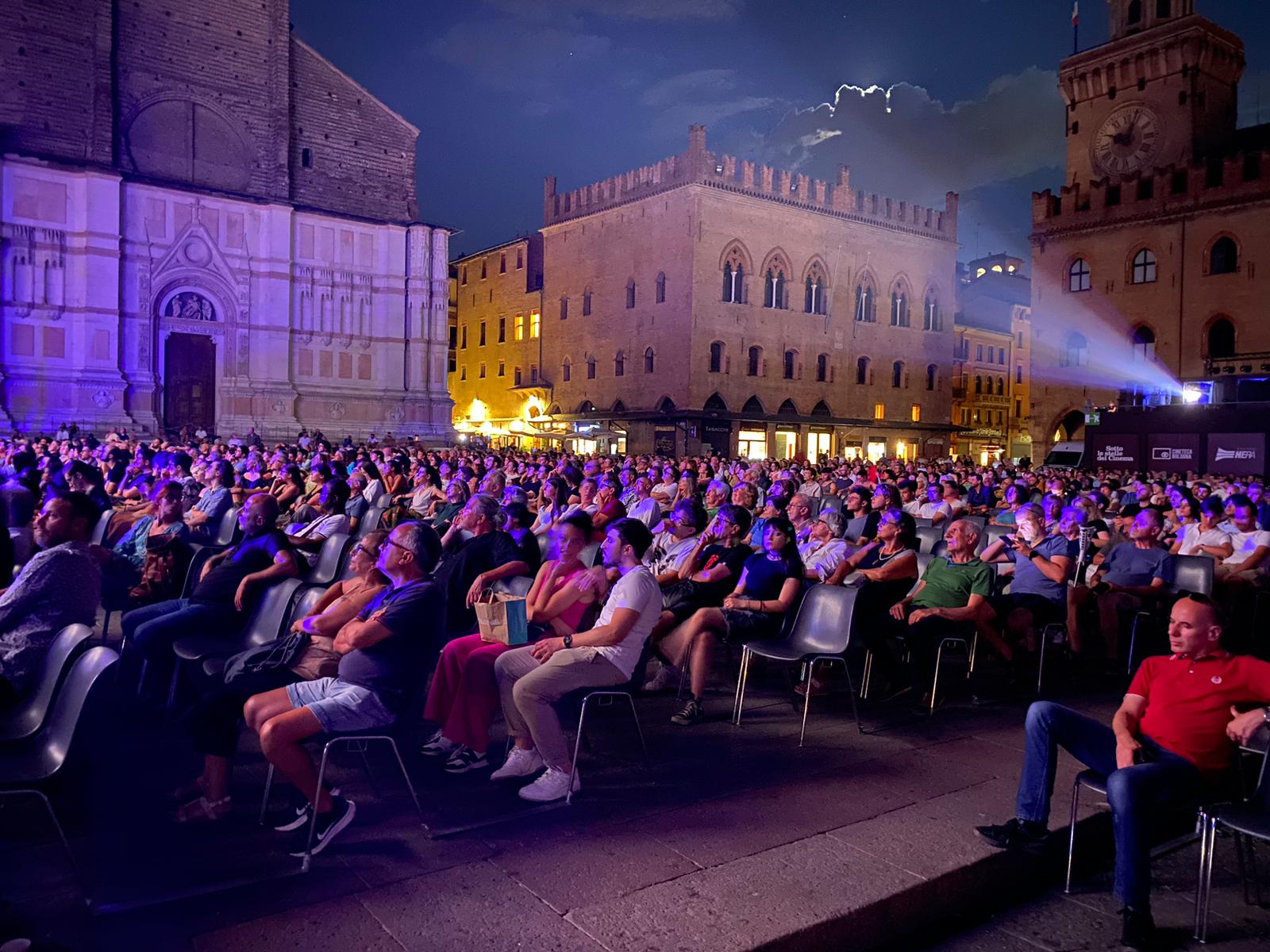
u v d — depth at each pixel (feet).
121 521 37.47
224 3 149.79
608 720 25.34
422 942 13.46
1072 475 93.66
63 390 133.39
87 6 135.95
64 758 14.60
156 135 144.36
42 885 14.80
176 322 145.48
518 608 20.57
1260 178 155.02
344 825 16.65
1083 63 184.44
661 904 14.82
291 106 157.38
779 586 27.22
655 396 182.19
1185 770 16.48
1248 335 157.17
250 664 19.77
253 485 57.98
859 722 25.31
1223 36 172.14
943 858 16.98
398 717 17.39
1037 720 18.04
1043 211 185.47
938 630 27.50
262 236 152.35
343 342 161.68
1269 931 16.37
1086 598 32.68
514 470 71.41
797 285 190.39
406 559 18.45
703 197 174.29
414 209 171.63
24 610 18.21
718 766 21.70
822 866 16.43
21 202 131.03
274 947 13.19
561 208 208.33
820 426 194.59
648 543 21.74
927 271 215.51
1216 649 16.99
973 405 246.06
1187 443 127.44
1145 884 15.90
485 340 238.27
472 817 18.21
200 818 17.52
